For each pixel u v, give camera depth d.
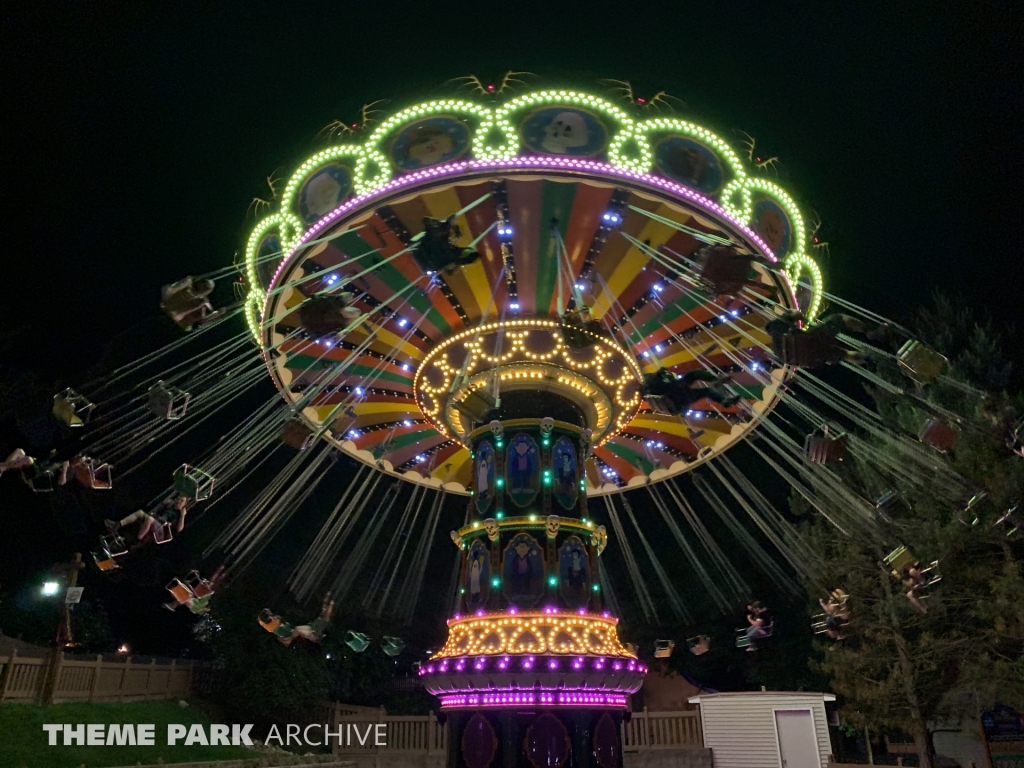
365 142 10.32
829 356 8.76
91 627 23.81
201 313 8.85
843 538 17.03
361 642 13.70
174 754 14.47
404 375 13.65
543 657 10.27
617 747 10.63
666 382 9.53
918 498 15.05
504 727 10.27
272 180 11.41
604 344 12.01
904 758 22.28
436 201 10.23
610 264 11.29
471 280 11.59
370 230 10.62
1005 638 13.92
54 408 9.44
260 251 11.64
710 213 10.23
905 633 16.38
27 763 11.89
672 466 16.52
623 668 10.57
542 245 11.02
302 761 16.02
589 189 10.08
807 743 17.62
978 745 21.39
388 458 16.30
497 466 12.17
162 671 18.88
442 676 10.69
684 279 11.12
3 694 13.92
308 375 13.77
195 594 11.21
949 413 9.51
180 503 9.95
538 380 12.38
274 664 20.69
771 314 10.66
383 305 11.16
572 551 11.70
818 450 9.98
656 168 9.98
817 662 18.14
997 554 14.32
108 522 9.86
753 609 14.10
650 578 25.30
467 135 9.93
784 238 11.32
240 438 13.34
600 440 13.90
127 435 12.07
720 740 18.38
